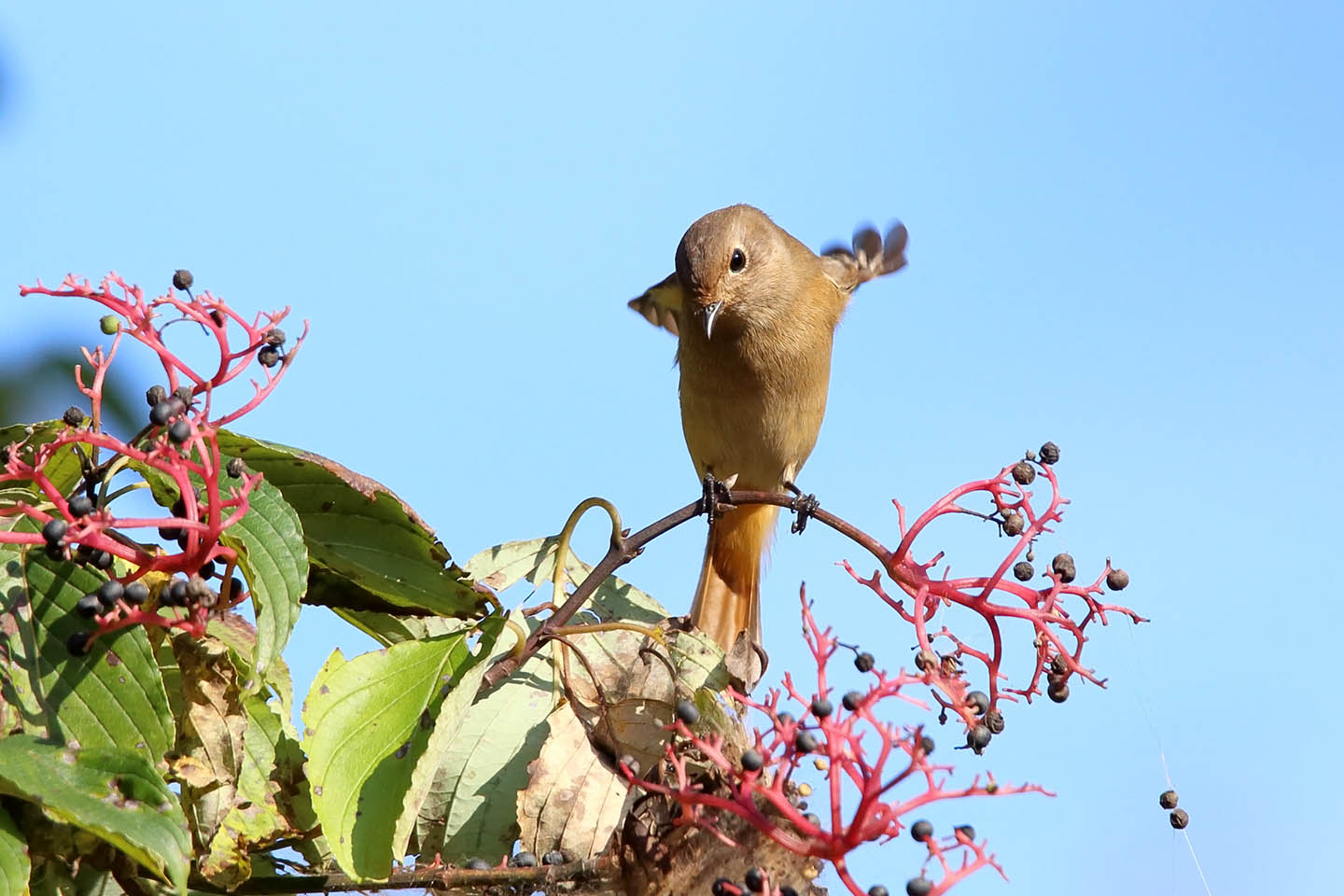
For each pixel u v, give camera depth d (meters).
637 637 7.07
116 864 5.09
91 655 5.15
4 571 5.22
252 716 5.93
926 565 6.58
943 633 6.39
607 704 6.87
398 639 7.23
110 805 4.75
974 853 4.76
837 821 4.86
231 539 5.27
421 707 6.16
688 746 6.03
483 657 6.27
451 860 6.80
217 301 5.40
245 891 5.74
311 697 6.00
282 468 6.12
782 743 5.07
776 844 5.43
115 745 5.09
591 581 6.99
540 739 6.99
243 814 5.68
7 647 5.11
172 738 5.11
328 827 5.79
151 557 5.04
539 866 5.84
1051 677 6.46
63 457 5.73
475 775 6.91
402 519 6.26
